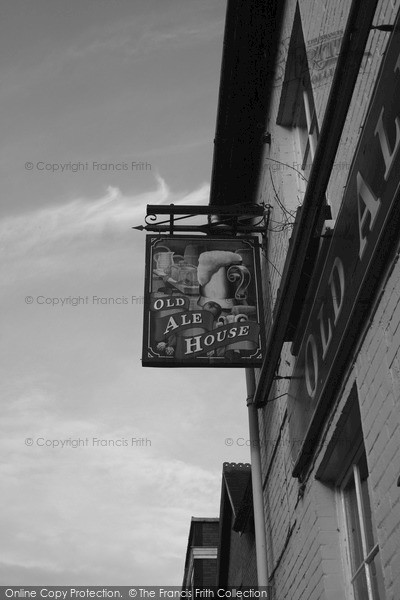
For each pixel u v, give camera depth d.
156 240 8.31
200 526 16.19
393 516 4.27
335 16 6.05
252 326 7.75
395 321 4.30
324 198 5.84
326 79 6.34
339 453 5.62
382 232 4.26
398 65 4.11
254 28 8.57
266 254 8.73
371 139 4.51
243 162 9.74
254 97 9.13
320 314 5.63
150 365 7.55
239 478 12.13
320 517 5.80
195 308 7.85
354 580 5.42
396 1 4.50
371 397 4.68
